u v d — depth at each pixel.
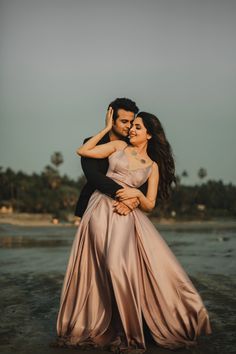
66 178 134.50
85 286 4.47
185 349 4.30
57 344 4.36
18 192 109.62
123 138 4.97
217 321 5.39
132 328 4.20
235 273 9.51
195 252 15.05
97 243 4.46
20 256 13.50
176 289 4.45
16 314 5.80
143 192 4.80
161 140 4.88
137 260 4.44
